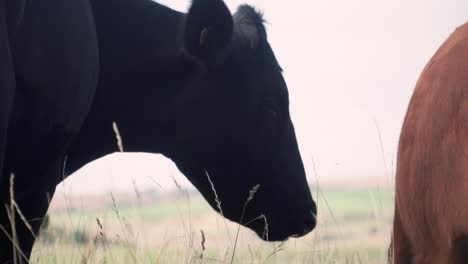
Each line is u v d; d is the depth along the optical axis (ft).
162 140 20.24
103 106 19.49
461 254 11.51
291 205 20.81
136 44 19.66
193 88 20.01
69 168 19.71
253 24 20.65
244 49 20.24
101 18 19.49
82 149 19.67
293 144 20.89
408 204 12.78
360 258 21.62
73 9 16.89
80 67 16.90
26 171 16.97
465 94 11.85
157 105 19.90
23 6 15.26
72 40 16.74
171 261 19.79
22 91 16.11
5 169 16.72
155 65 19.77
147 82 19.79
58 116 16.71
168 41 19.92
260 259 20.06
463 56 12.34
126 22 19.71
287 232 20.98
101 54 19.35
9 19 14.89
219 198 20.77
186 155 20.33
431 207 12.10
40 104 16.37
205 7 18.61
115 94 19.57
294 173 20.81
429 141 12.17
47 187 17.38
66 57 16.60
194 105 20.02
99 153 20.02
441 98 12.16
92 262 19.08
